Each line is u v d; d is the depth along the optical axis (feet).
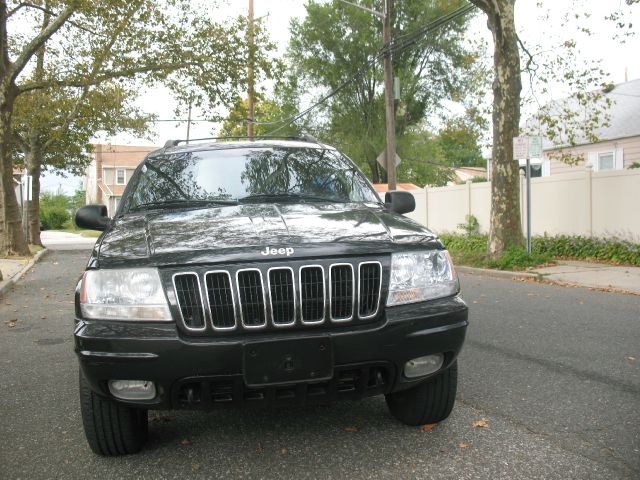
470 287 34.12
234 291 9.82
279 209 12.62
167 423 13.16
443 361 11.06
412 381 10.82
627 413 13.06
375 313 10.30
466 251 52.19
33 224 84.12
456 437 11.86
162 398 10.03
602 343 19.39
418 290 10.69
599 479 9.94
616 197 42.16
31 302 33.24
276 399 10.04
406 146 125.18
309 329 10.04
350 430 12.37
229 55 63.57
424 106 124.98
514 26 41.11
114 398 10.20
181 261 9.96
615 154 74.69
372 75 120.78
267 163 15.08
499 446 11.37
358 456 11.09
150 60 62.03
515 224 42.37
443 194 63.05
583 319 23.39
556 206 47.42
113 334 9.82
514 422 12.64
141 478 10.46
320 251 10.16
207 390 9.91
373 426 12.57
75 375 17.66
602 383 15.25
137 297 9.96
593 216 44.14
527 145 39.68
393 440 11.78
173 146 16.71
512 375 16.12
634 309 25.16
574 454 10.94
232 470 10.68
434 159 141.28
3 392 16.06
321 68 124.57
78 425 13.32
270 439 12.05
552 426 12.36
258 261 9.97
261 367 9.68
